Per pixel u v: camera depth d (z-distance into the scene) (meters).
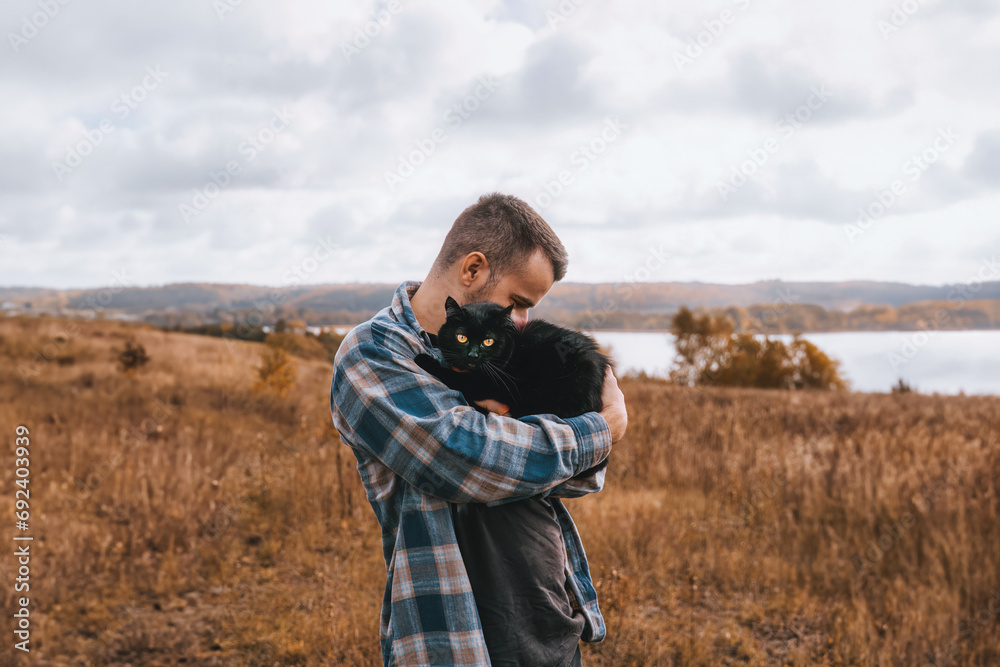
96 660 3.83
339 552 5.51
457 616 1.36
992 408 13.23
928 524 5.41
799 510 6.27
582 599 1.64
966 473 6.54
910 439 8.77
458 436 1.36
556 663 1.48
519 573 1.46
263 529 5.95
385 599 1.54
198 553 5.41
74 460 7.52
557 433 1.46
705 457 8.29
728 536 5.88
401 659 1.37
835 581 4.99
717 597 4.88
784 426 11.02
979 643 3.93
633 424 9.52
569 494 1.63
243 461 8.05
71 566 4.86
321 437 8.09
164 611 4.52
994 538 5.08
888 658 3.77
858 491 6.23
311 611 4.39
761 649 4.11
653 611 4.57
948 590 4.60
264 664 3.83
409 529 1.41
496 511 1.47
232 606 4.58
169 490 6.53
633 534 5.64
